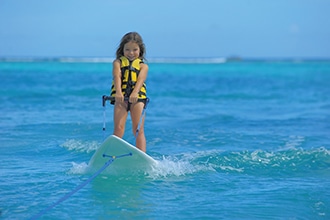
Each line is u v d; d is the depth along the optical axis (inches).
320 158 991.0
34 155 1034.7
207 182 821.2
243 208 682.8
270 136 1285.7
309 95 2854.3
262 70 7834.6
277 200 722.2
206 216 646.5
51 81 3614.7
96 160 860.6
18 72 5270.7
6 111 1761.8
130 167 855.1
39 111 1765.5
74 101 2121.1
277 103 2321.6
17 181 809.5
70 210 663.8
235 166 939.3
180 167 903.1
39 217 634.2
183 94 2733.8
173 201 711.1
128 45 892.6
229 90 3142.2
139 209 671.8
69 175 851.4
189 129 1380.4
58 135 1270.9
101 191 755.4
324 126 1482.5
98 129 1357.0
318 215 665.6
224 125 1478.8
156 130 1347.2
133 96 864.3
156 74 5698.8
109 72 5428.2
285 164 956.0
